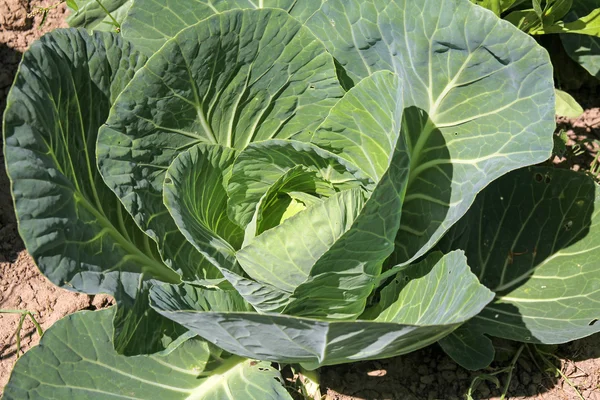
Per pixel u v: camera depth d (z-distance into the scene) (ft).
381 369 3.96
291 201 3.59
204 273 3.62
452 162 3.57
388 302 3.60
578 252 3.80
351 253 3.21
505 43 3.39
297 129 3.73
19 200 3.16
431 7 3.46
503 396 3.87
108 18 4.37
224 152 3.56
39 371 3.51
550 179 3.90
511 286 3.83
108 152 3.46
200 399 3.61
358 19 3.62
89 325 3.61
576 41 4.38
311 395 3.86
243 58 3.54
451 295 3.28
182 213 3.38
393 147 3.21
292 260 3.19
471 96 3.53
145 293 3.50
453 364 3.96
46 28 4.75
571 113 4.21
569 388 3.91
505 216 3.92
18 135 3.19
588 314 3.68
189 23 3.73
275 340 3.20
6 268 4.25
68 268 3.26
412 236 3.63
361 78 3.73
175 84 3.49
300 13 3.81
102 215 3.50
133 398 3.56
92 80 3.55
